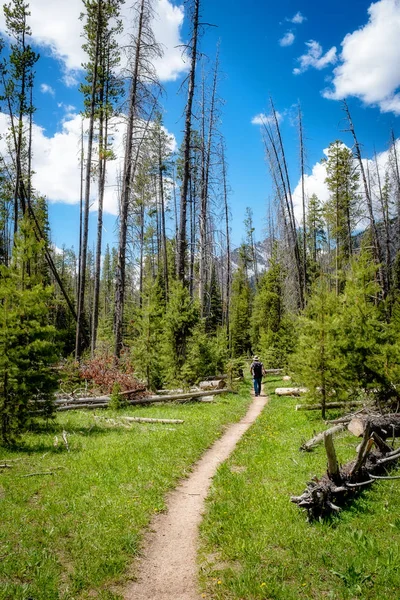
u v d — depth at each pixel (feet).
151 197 134.41
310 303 53.67
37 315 41.55
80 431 44.50
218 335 97.66
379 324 45.80
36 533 21.39
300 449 35.60
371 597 16.21
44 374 40.47
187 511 25.76
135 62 71.97
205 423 48.39
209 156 94.22
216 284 181.88
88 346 104.47
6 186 99.91
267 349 121.90
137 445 37.60
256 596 16.81
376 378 43.06
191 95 69.92
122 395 60.13
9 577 17.90
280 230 110.52
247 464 33.86
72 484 27.78
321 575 17.81
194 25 68.44
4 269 40.55
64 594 17.01
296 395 70.54
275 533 21.30
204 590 17.76
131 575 18.88
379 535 20.65
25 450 36.35
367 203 89.04
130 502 25.44
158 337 70.44
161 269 162.81
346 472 25.93
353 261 50.21
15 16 86.07
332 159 116.16
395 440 34.30
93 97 88.07
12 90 87.56
